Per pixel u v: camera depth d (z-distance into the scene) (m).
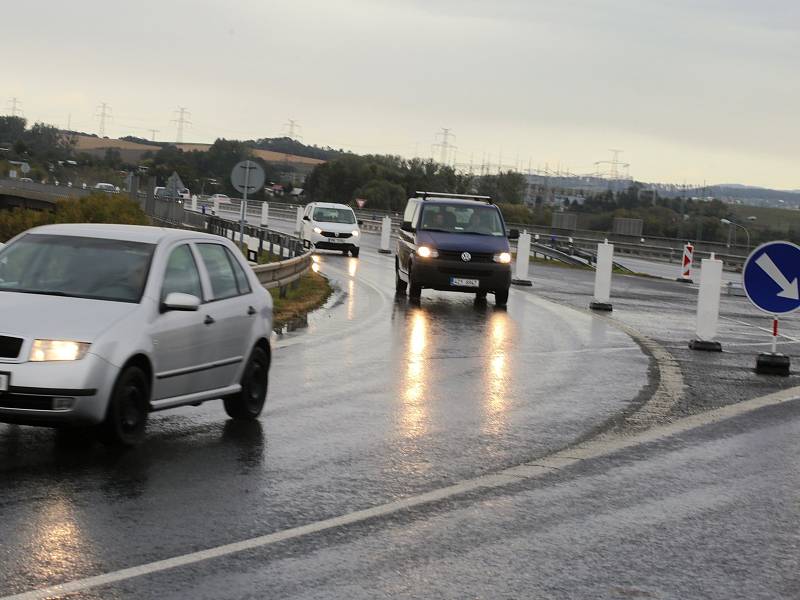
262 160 185.00
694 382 13.63
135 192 58.22
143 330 8.45
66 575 5.36
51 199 98.69
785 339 20.06
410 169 149.12
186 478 7.58
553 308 24.31
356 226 42.72
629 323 21.61
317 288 26.05
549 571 5.77
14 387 7.74
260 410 10.24
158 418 9.84
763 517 7.12
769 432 10.30
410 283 24.28
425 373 13.53
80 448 8.35
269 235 31.55
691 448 9.41
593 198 151.00
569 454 8.99
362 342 16.45
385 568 5.71
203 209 67.62
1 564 5.48
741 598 5.45
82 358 7.90
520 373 13.96
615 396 12.30
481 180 154.38
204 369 9.27
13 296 8.54
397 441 9.27
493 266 23.95
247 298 10.11
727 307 28.36
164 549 5.88
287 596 5.19
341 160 151.00
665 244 69.19
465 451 8.97
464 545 6.21
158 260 9.07
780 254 14.91
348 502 7.12
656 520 6.95
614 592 5.45
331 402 11.15
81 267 8.95
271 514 6.73
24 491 6.98
